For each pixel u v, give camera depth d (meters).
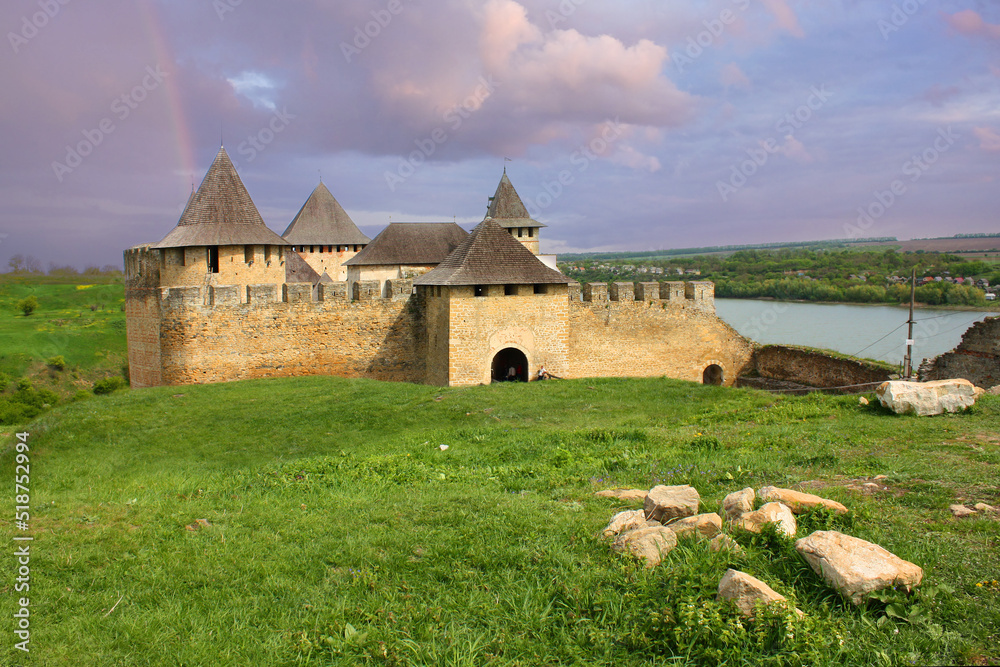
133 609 6.05
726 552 5.65
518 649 5.04
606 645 4.89
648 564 5.79
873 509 6.63
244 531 7.94
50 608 6.09
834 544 5.27
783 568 5.39
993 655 4.25
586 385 20.47
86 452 14.45
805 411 13.52
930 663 4.24
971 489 7.07
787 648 4.49
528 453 11.83
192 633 5.62
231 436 15.54
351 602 5.95
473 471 10.60
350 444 14.59
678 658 4.63
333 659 5.14
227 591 6.34
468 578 6.18
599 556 6.23
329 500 9.16
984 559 5.36
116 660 5.30
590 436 12.77
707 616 4.82
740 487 8.02
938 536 5.85
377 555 6.89
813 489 7.50
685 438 12.05
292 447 14.62
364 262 38.84
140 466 13.27
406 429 15.67
